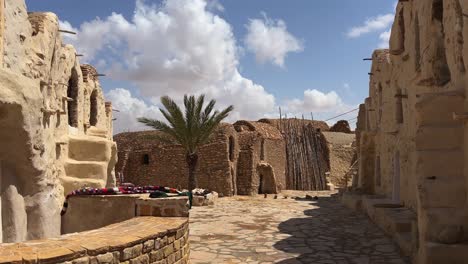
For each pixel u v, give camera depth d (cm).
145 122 2103
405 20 1197
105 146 1188
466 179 638
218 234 1086
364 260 803
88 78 1488
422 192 653
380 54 1723
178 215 625
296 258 822
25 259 345
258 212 1584
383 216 1102
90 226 691
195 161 2148
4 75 535
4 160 597
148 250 474
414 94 1095
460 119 638
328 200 2164
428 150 666
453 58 755
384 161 1562
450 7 772
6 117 549
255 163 2780
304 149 3366
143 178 2909
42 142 633
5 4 704
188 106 2108
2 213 593
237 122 3241
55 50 1020
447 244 613
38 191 641
